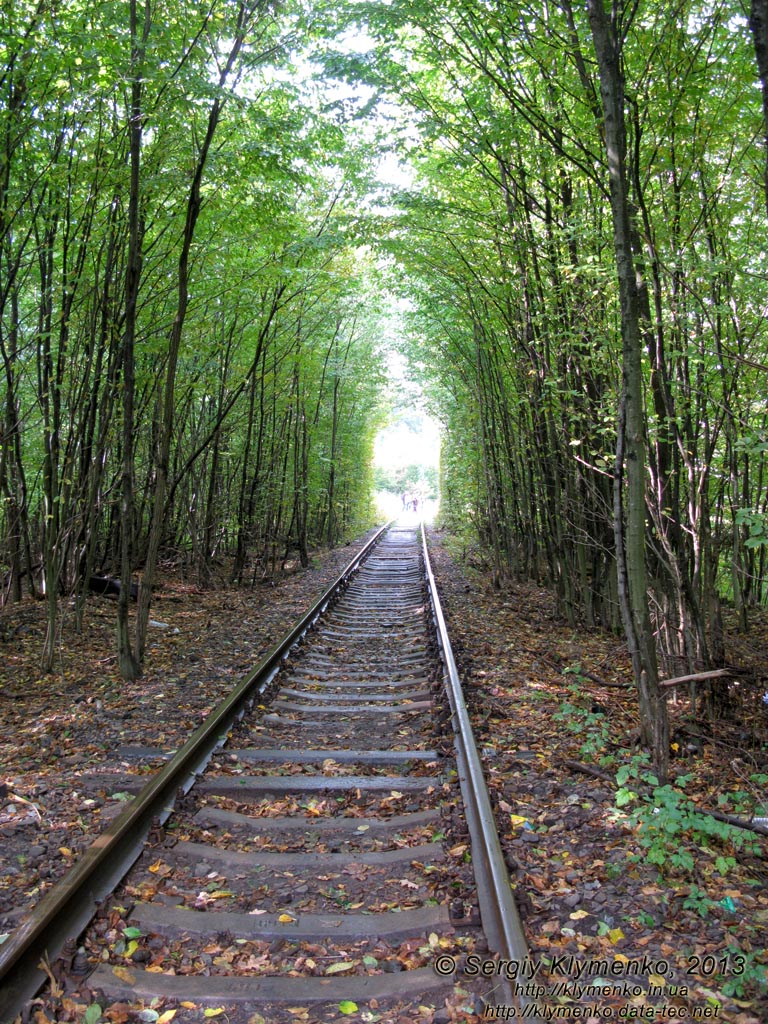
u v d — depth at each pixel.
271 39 8.11
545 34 6.45
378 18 7.28
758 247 6.86
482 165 8.37
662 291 6.30
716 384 6.77
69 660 8.49
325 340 18.48
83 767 5.07
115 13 6.69
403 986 2.84
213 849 3.91
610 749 5.37
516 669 7.91
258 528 18.00
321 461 20.88
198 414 15.83
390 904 3.45
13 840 3.96
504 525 15.23
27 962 2.82
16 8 6.53
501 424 13.52
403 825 4.25
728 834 3.65
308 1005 2.77
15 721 6.29
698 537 6.41
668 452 6.68
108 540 13.33
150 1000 2.77
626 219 4.72
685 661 6.98
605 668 8.06
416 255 10.62
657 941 3.12
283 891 3.57
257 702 6.69
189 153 7.85
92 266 8.73
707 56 5.80
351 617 11.88
